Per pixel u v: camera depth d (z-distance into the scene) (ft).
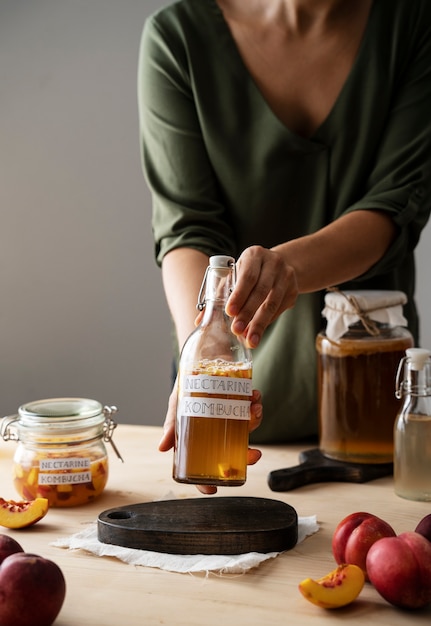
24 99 10.30
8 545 3.03
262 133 5.33
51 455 4.13
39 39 10.23
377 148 5.44
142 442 5.35
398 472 4.29
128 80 10.10
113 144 10.19
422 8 5.38
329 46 5.28
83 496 4.12
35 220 10.41
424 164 5.21
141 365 10.41
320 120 5.40
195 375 3.42
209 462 3.36
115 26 10.07
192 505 3.79
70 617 2.84
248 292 3.62
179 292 4.83
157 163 5.51
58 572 2.72
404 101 5.34
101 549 3.43
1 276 10.52
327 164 5.41
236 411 3.39
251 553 3.34
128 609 2.90
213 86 5.37
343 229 4.83
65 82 10.21
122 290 10.35
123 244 10.28
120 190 10.23
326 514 4.01
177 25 5.40
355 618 2.86
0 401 10.68
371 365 4.70
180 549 3.40
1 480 4.62
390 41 5.32
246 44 5.35
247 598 3.01
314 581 2.89
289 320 5.34
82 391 10.53
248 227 5.54
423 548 2.90
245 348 3.54
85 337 10.47
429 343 9.82
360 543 3.14
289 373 5.36
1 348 10.62
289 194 5.45
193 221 5.30
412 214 5.07
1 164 10.41
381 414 4.70
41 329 10.53
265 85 5.38
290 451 5.28
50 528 3.80
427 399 4.23
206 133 5.38
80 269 10.39
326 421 4.83
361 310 4.75
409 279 5.78
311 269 4.51
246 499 3.89
